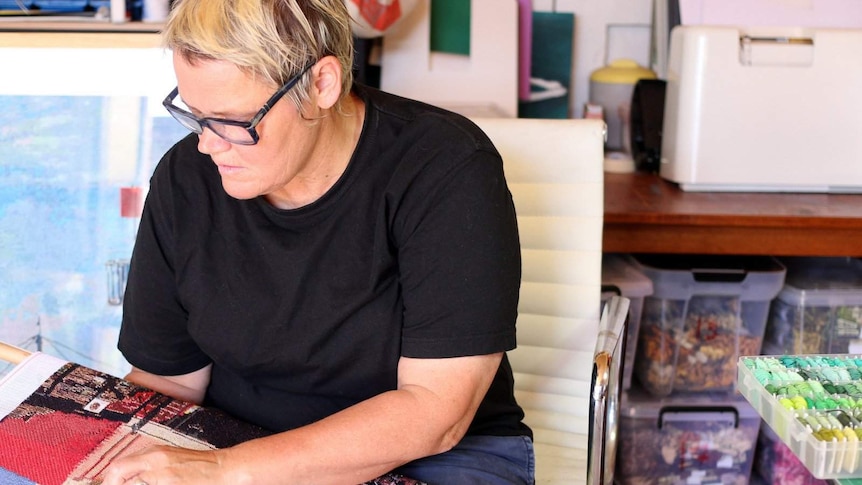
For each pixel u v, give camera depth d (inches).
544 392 64.5
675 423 84.0
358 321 46.3
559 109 98.2
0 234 67.5
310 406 50.1
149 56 66.6
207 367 53.7
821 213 76.1
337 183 45.8
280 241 46.7
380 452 42.5
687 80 81.6
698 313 83.4
